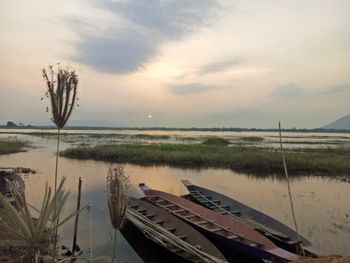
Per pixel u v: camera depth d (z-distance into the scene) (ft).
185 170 67.77
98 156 85.46
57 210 10.07
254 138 210.18
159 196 38.19
